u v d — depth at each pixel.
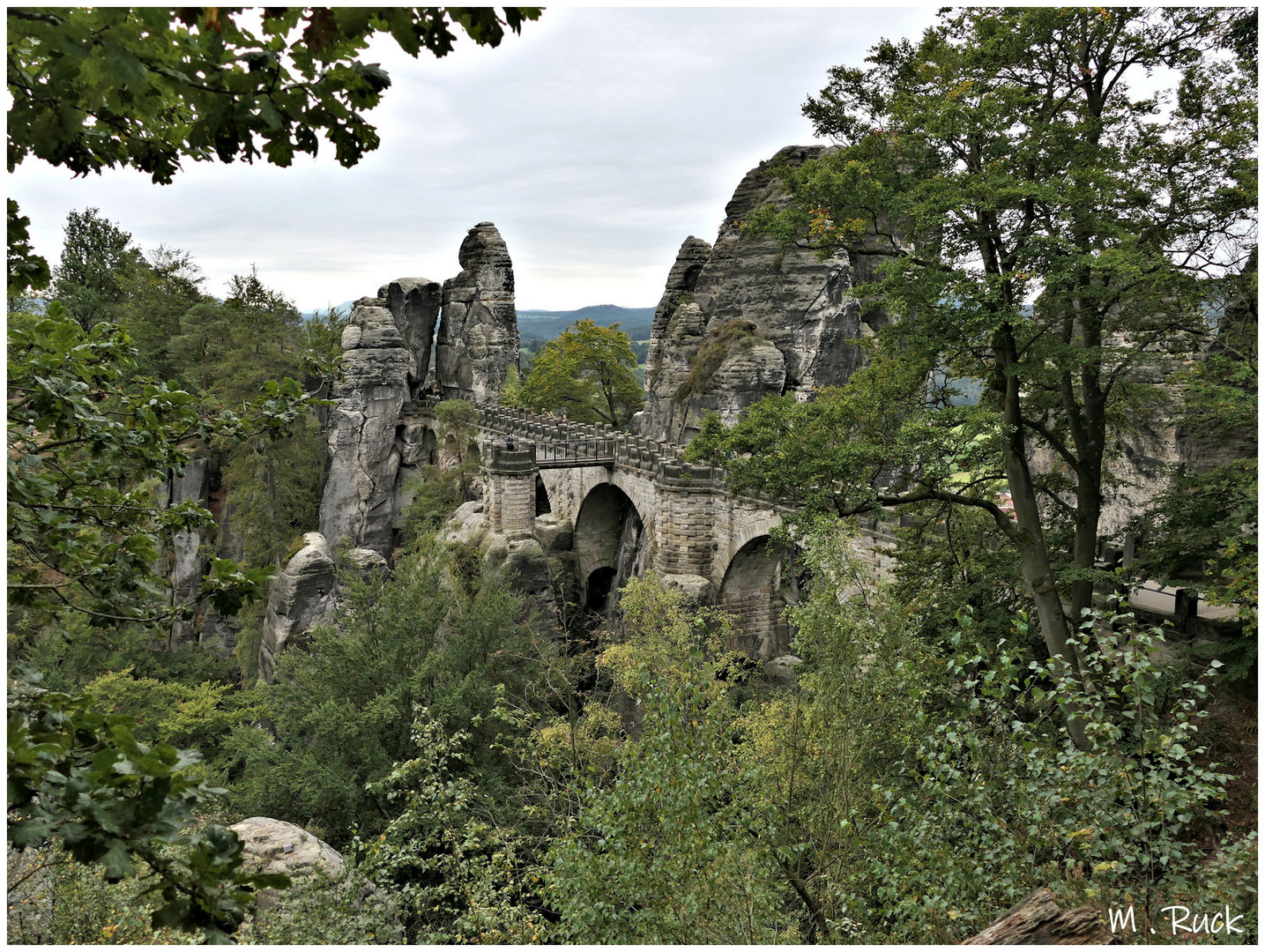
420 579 32.00
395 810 26.19
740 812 11.25
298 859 16.12
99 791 3.49
